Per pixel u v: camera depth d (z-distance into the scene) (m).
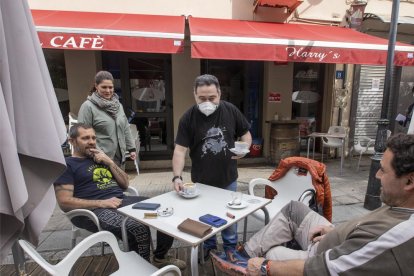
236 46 3.99
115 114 3.23
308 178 2.88
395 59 4.52
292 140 6.14
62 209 2.37
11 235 1.15
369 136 6.90
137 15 5.31
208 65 6.20
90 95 3.30
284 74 6.29
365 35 5.43
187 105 5.94
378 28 6.45
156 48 3.94
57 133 1.14
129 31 3.86
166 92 5.98
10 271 2.52
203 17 5.67
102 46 3.81
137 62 5.83
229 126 2.52
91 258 2.75
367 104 6.75
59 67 5.52
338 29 5.90
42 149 1.07
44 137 1.07
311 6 6.04
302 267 1.41
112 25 4.26
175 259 2.62
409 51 4.54
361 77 6.59
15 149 0.99
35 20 4.23
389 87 3.64
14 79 1.03
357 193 4.55
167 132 6.10
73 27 3.83
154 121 6.09
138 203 2.16
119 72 5.82
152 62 5.87
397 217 1.27
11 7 1.02
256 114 6.68
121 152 3.35
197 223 1.77
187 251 2.88
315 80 6.76
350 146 6.81
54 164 1.16
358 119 6.79
